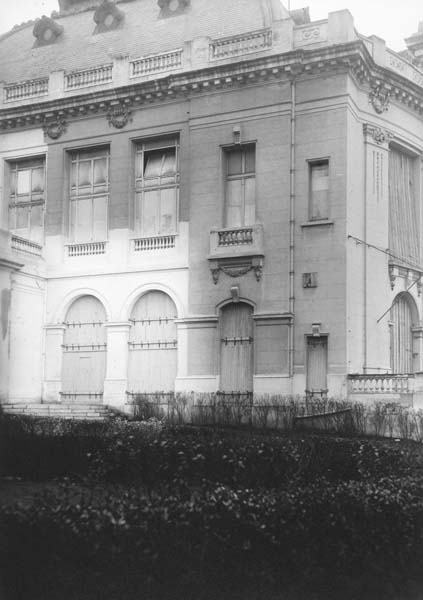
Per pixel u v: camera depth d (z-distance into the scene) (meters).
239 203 30.34
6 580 7.79
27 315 31.84
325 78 28.73
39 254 32.97
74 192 33.56
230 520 8.12
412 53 38.12
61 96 33.28
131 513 8.02
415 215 32.62
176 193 31.52
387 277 30.16
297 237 28.72
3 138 34.81
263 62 29.23
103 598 7.79
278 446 12.94
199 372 29.64
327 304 27.95
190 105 30.91
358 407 25.14
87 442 14.34
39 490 12.46
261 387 28.36
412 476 11.73
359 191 29.33
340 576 8.17
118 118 32.28
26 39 38.56
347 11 28.77
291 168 28.92
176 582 7.94
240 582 8.05
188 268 30.34
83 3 39.06
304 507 8.30
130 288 31.48
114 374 31.28
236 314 29.61
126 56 32.19
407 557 8.46
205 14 33.53
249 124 29.78
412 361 31.94
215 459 12.37
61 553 7.86
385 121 30.67
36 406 29.67
